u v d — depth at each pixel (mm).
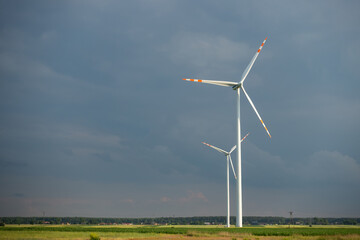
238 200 82625
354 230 81875
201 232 66688
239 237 56156
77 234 59500
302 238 53031
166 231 74438
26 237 49875
